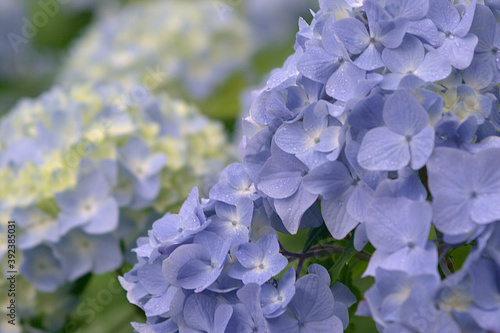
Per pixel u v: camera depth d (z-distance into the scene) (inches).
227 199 20.4
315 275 19.5
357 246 19.3
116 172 25.0
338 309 19.8
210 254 20.1
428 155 18.6
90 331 25.4
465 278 18.2
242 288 19.4
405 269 18.4
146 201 25.3
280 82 20.4
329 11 20.3
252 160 20.4
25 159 25.5
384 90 19.4
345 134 19.3
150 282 20.4
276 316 19.2
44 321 25.2
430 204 19.2
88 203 24.9
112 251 24.9
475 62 19.8
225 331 19.5
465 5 20.1
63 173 25.0
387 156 19.0
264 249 19.9
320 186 19.6
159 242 20.8
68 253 24.8
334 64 19.8
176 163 26.2
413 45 19.6
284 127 20.0
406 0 19.8
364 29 19.7
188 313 19.8
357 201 19.4
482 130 19.6
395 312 18.4
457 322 18.1
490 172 18.5
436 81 19.7
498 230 18.4
